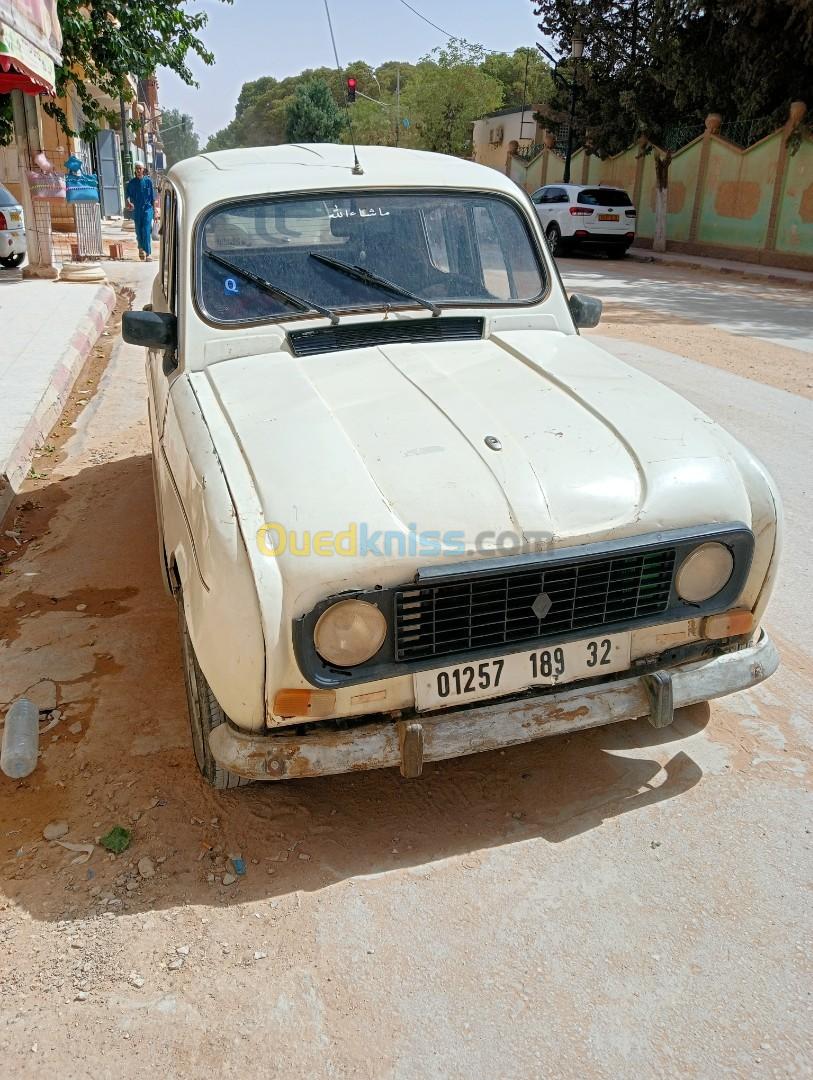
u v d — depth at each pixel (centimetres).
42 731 334
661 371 909
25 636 403
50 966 235
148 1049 213
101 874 265
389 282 348
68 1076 207
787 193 2041
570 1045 213
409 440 269
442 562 238
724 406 769
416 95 4953
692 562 265
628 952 238
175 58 1661
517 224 379
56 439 700
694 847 273
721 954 237
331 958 237
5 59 966
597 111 2806
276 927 247
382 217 357
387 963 235
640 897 255
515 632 254
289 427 274
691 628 278
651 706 272
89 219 1705
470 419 281
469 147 5012
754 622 286
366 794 299
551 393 303
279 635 235
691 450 280
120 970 234
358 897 256
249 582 236
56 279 1433
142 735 331
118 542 502
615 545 251
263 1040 215
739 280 1878
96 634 404
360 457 262
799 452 643
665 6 2089
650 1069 207
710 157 2300
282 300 336
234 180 349
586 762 313
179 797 297
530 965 234
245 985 229
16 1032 217
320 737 249
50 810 293
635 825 282
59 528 528
